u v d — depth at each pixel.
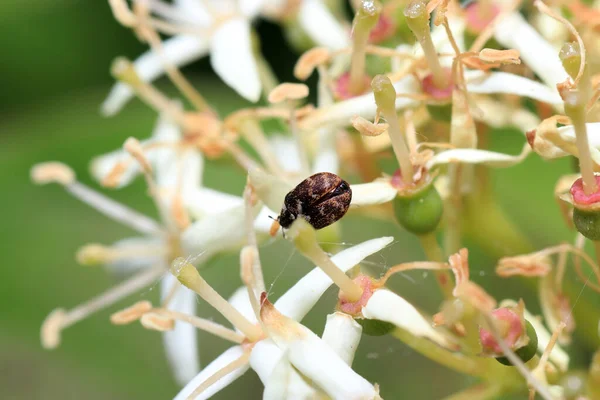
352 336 0.08
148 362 0.11
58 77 0.12
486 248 0.10
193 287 0.08
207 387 0.08
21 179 0.12
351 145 0.10
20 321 0.11
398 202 0.09
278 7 0.10
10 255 0.11
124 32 0.12
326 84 0.09
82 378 0.11
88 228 0.12
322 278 0.08
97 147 0.12
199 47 0.11
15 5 0.12
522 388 0.09
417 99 0.09
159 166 0.10
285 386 0.08
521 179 0.11
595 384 0.09
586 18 0.09
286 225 0.08
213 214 0.09
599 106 0.08
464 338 0.08
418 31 0.09
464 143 0.09
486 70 0.09
